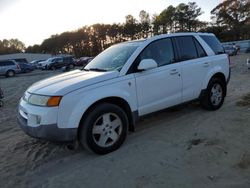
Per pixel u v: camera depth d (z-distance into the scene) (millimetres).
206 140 4137
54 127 3529
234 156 3525
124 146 4184
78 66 39656
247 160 3387
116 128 4043
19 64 30219
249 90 7941
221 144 3934
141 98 4344
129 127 4363
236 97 6965
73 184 3236
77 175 3439
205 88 5430
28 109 3768
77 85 3725
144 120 5426
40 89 3883
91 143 3777
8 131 5652
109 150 3965
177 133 4566
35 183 3367
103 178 3299
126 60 4324
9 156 4258
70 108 3580
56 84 3889
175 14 90938
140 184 3080
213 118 5184
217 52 5840
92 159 3850
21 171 3721
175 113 5734
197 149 3842
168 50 4887
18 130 5660
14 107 8352
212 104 5633
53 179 3408
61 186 3221
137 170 3410
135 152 3941
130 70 4242
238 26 76625
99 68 4582
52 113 3521
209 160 3486
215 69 5594
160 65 4660
